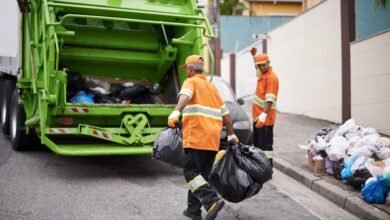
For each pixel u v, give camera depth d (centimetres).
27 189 586
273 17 2734
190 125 468
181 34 785
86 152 637
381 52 957
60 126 675
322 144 670
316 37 1280
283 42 1526
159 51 807
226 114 495
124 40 782
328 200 585
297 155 805
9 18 799
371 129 669
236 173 477
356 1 1072
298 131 1076
